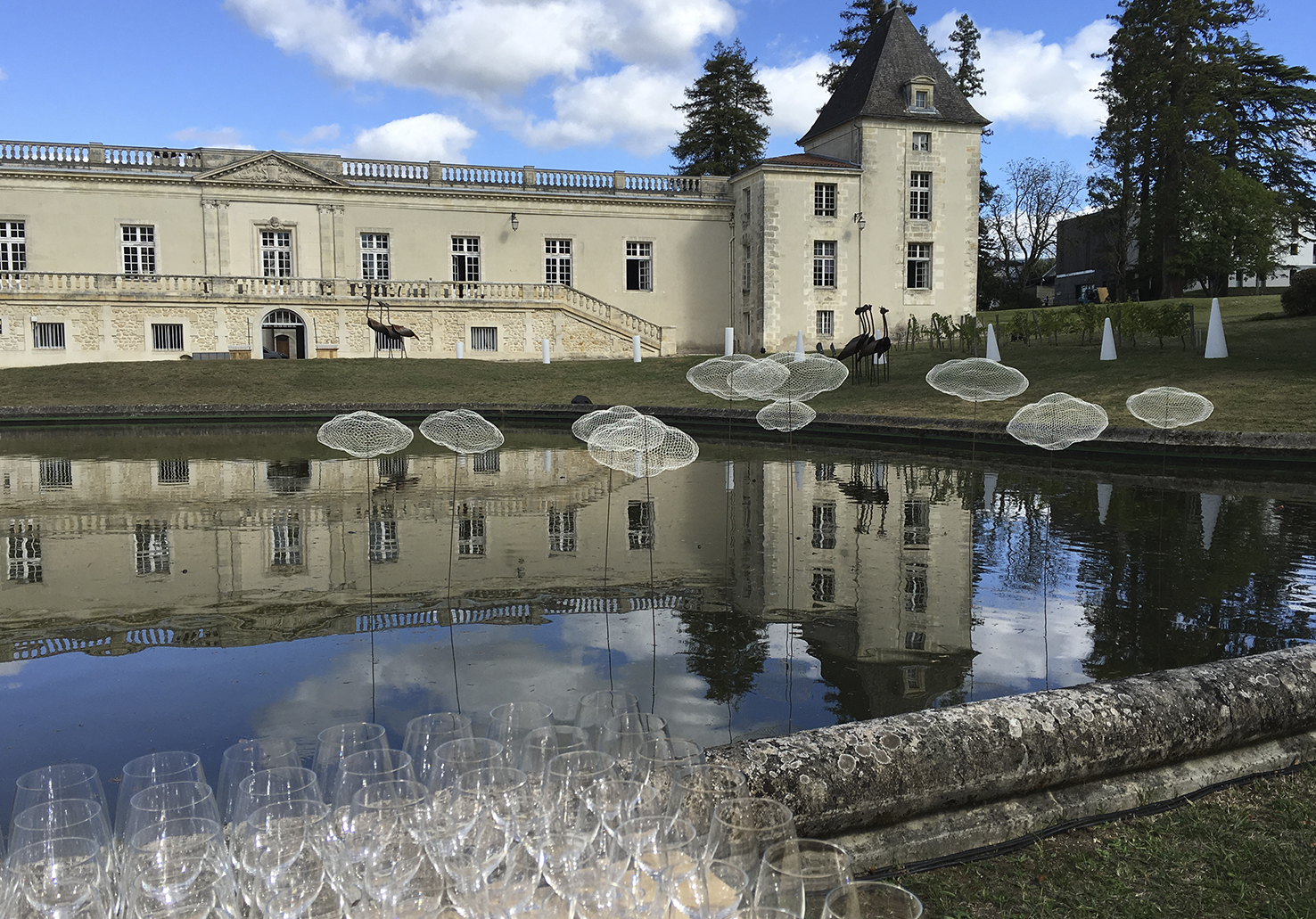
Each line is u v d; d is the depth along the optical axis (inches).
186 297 1232.2
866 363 994.1
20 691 172.4
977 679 176.2
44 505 377.1
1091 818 113.5
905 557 281.7
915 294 1541.6
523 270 1524.4
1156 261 1892.2
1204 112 1712.6
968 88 2281.0
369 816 64.9
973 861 105.7
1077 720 117.0
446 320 1344.7
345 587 248.2
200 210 1357.0
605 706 88.9
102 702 167.3
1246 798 118.0
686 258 1605.6
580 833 68.3
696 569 267.6
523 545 301.9
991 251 2444.6
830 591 242.1
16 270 1288.1
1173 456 490.0
